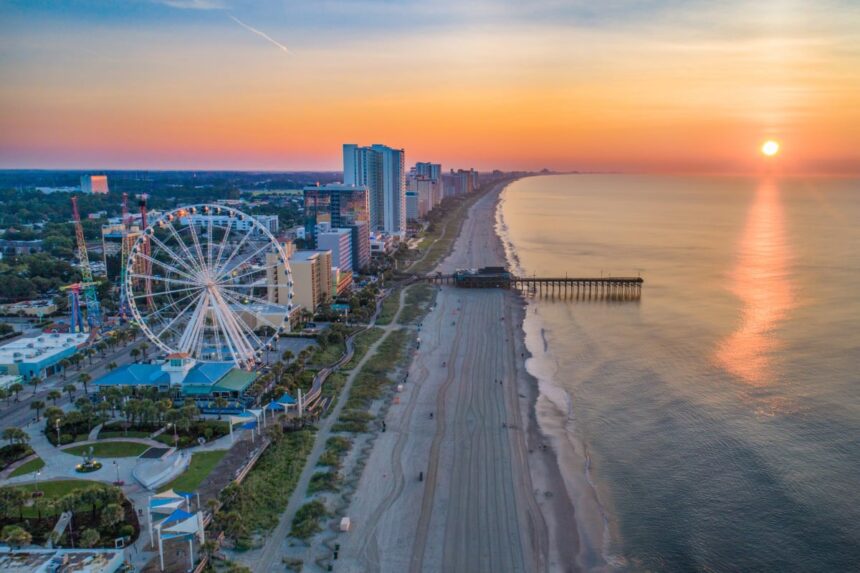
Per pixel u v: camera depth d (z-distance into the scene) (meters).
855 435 168.00
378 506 137.88
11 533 115.81
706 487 146.12
